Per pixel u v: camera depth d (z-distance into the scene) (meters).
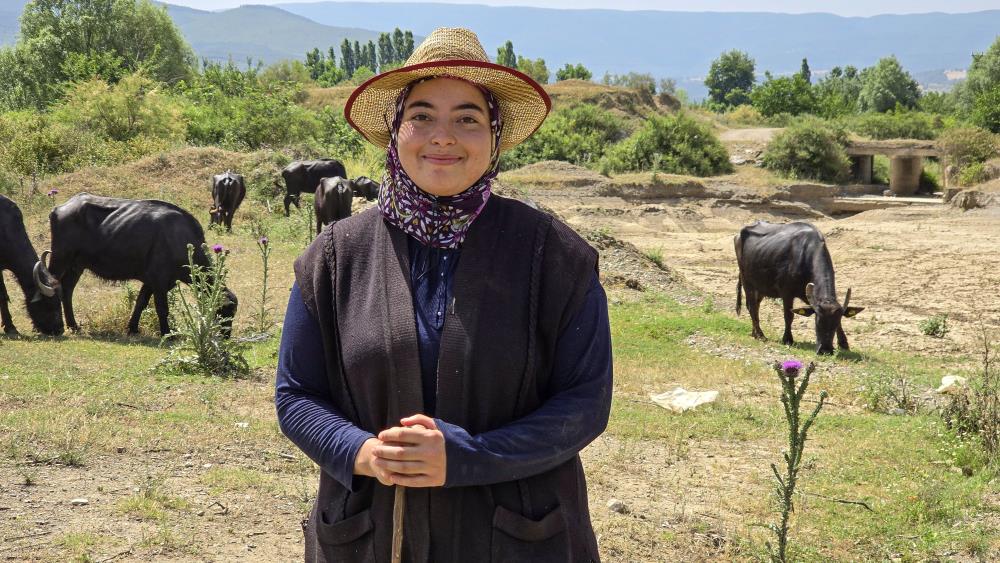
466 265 2.15
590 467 7.11
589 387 2.15
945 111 97.44
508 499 2.12
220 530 5.16
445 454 1.96
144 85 40.19
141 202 12.41
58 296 12.06
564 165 45.41
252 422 7.43
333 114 39.97
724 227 38.81
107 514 5.22
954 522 6.23
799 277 13.75
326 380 2.26
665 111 71.50
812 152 51.16
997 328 15.81
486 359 2.10
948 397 10.50
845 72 157.00
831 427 9.02
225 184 21.98
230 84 47.44
